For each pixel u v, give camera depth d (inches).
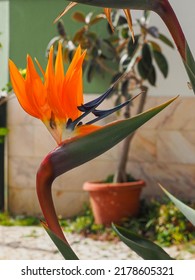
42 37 234.7
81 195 235.3
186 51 51.4
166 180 221.8
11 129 242.7
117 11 190.9
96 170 232.5
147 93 217.0
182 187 219.6
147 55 188.4
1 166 246.4
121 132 50.4
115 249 189.5
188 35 205.0
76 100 52.1
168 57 216.2
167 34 215.9
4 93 232.1
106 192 205.6
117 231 54.4
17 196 245.0
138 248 53.3
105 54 208.1
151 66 189.2
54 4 232.8
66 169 50.8
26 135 241.1
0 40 242.2
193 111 217.3
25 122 240.7
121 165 213.6
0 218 235.5
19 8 236.7
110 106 224.4
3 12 242.1
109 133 50.3
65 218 236.1
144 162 224.2
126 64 193.6
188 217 56.4
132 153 225.5
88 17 202.1
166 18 51.6
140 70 189.8
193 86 51.1
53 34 233.5
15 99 240.8
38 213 242.4
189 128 218.2
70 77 51.8
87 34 201.3
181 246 188.2
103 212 207.9
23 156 242.5
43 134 238.4
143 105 199.6
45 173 50.4
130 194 207.3
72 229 210.1
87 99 228.2
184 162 219.3
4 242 198.8
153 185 223.1
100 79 226.7
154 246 56.5
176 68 215.9
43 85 51.9
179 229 193.2
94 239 201.3
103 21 226.7
